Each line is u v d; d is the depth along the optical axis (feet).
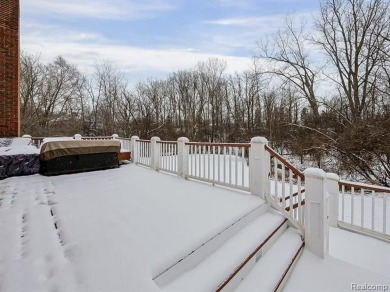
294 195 18.13
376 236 13.46
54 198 12.47
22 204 11.39
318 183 11.03
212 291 6.24
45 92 88.53
